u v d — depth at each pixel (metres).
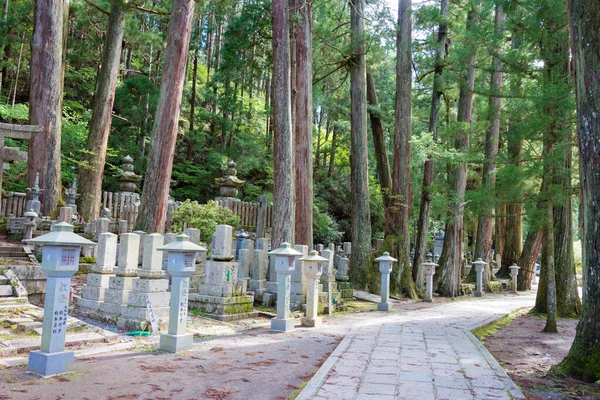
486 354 6.86
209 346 7.07
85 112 27.39
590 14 5.80
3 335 6.36
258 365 5.95
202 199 29.03
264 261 12.35
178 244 6.66
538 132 9.50
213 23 28.00
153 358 6.03
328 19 21.23
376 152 22.02
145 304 7.98
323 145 39.22
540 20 9.42
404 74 19.19
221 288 9.84
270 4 17.64
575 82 6.07
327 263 13.11
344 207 33.62
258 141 32.12
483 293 21.30
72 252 5.18
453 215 18.31
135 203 19.97
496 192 10.46
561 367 6.13
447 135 16.44
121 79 30.58
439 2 21.70
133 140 28.16
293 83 15.91
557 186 9.59
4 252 11.99
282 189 13.81
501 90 12.56
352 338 8.02
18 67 24.91
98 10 22.58
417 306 15.09
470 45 12.49
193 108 30.09
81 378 4.90
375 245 29.31
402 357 6.48
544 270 13.76
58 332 5.07
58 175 16.38
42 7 16.16
